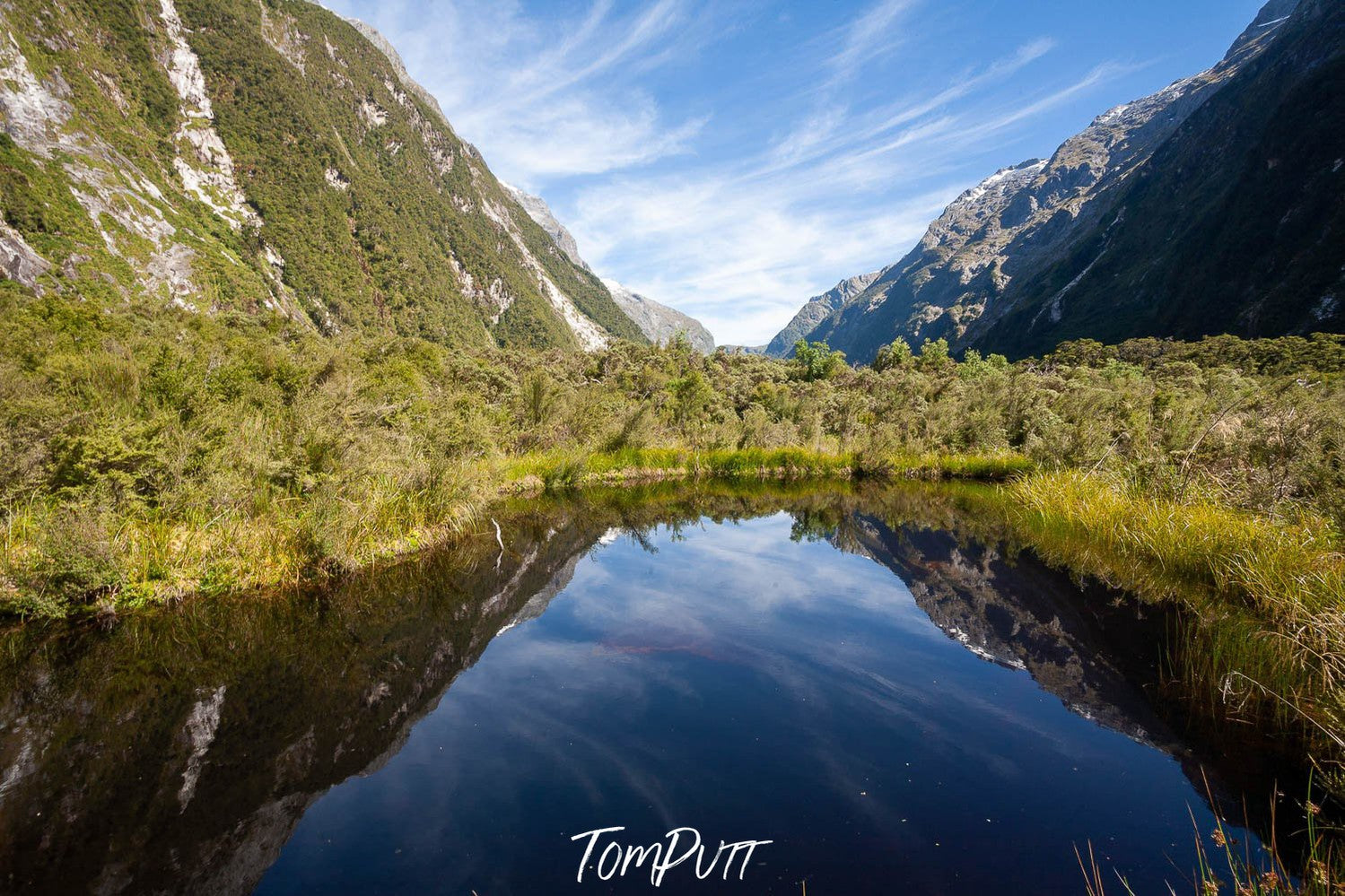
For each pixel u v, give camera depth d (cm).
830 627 508
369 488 749
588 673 416
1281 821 271
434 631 500
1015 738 335
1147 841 253
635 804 271
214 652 458
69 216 6612
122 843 254
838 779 291
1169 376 3725
